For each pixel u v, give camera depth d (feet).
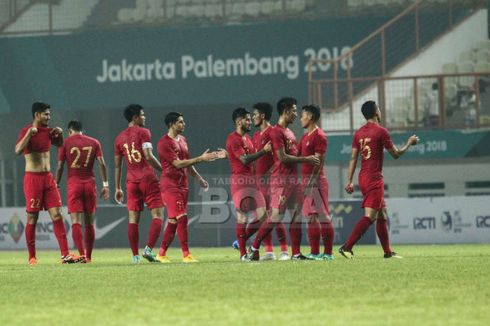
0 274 115.65
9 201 343.87
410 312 70.69
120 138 145.28
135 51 332.60
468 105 312.09
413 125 311.88
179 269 118.32
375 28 321.32
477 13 316.40
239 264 127.24
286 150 136.98
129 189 145.59
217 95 328.70
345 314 70.08
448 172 294.87
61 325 66.23
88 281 102.32
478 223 238.27
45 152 144.56
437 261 128.06
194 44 329.31
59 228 145.79
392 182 297.53
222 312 72.54
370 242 240.32
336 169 296.71
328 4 331.36
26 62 336.49
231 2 334.85
